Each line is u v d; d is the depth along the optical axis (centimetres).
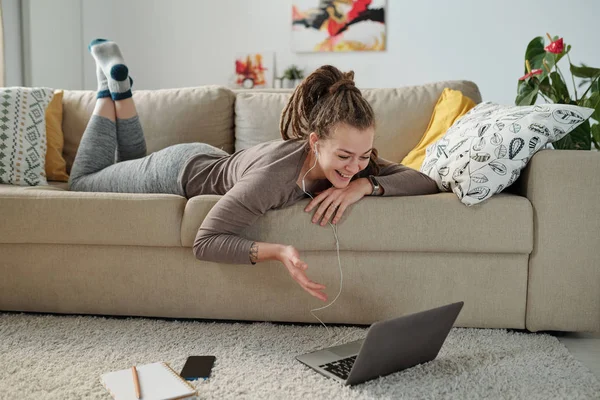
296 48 539
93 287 191
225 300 187
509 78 514
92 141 233
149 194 190
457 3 513
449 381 145
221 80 553
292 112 180
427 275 181
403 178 184
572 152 177
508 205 175
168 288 188
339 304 184
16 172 246
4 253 193
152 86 559
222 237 170
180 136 262
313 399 135
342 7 529
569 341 180
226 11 546
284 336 176
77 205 186
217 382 143
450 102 244
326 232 178
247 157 184
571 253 176
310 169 174
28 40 446
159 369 145
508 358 160
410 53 524
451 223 176
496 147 179
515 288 180
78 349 165
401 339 141
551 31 503
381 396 137
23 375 147
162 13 551
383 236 177
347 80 164
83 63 529
